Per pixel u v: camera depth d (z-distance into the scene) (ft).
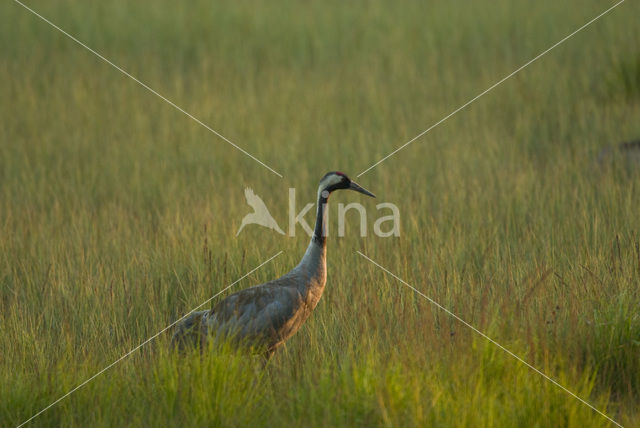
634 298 73.72
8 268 92.89
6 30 225.35
